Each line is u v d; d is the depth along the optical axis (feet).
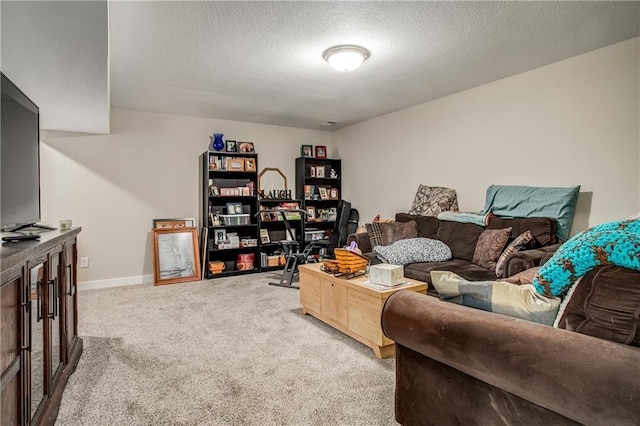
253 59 9.91
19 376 4.18
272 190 18.61
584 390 2.94
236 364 7.59
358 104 14.73
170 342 8.77
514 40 8.87
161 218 15.88
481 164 12.46
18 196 5.67
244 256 16.94
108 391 6.52
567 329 3.60
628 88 8.96
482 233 10.89
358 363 7.61
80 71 7.55
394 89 12.75
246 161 17.04
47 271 5.37
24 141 6.00
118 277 14.97
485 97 12.25
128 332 9.43
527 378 3.31
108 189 14.76
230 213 17.02
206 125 16.90
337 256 9.52
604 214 9.46
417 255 11.19
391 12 7.51
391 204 16.33
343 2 7.13
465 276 9.57
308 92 13.00
